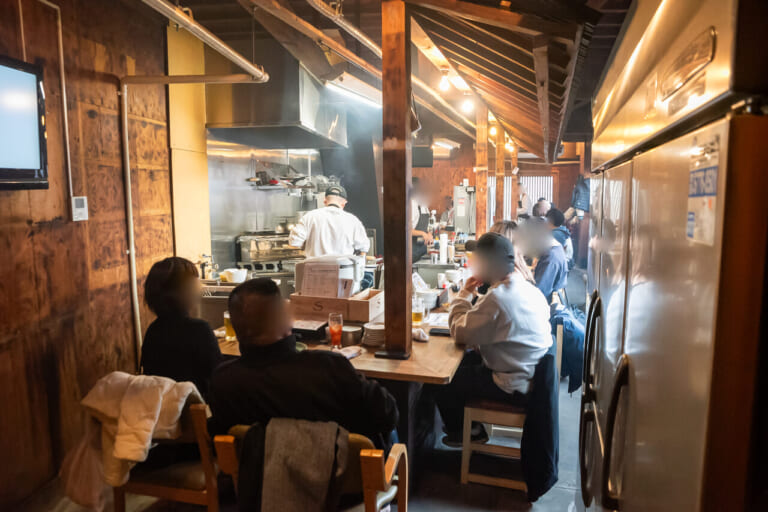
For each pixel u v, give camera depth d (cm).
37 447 263
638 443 93
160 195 407
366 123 752
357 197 798
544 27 162
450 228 913
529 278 322
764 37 58
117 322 348
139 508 251
